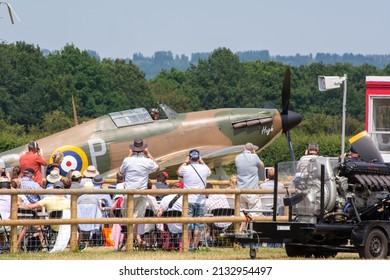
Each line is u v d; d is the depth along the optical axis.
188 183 58.47
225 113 91.38
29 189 53.88
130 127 87.31
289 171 51.19
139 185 57.59
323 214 49.28
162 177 65.12
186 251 56.09
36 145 68.38
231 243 58.66
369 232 48.81
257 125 91.94
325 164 49.78
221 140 90.19
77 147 85.31
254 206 60.31
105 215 61.19
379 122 81.56
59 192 54.41
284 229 49.25
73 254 53.41
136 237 56.88
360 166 50.66
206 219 56.59
